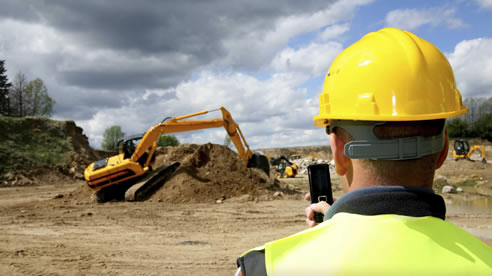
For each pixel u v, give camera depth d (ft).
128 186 51.83
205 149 59.21
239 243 26.21
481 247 3.19
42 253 23.04
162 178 53.01
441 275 2.80
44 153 110.01
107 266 20.31
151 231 30.55
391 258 2.84
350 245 2.93
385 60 3.84
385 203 3.17
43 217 37.73
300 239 3.11
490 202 46.57
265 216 37.47
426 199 3.24
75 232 30.12
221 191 51.19
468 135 262.06
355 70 3.92
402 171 3.46
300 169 156.56
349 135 3.78
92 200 51.52
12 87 205.36
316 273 2.80
